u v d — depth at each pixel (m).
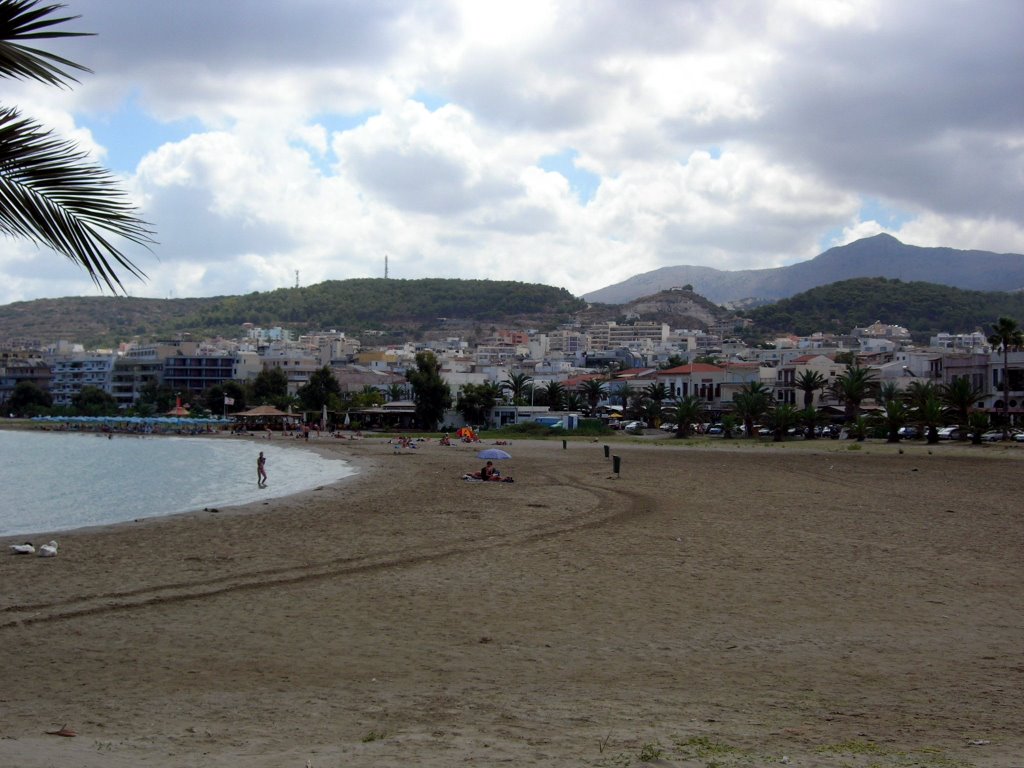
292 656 15.81
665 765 9.41
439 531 32.22
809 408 114.44
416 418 147.50
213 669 14.96
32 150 10.05
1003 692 13.23
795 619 18.61
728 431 119.19
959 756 9.91
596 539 30.11
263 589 21.91
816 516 36.53
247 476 65.81
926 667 14.81
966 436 99.44
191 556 26.94
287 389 183.00
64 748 10.41
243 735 11.14
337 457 84.75
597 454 83.69
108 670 14.92
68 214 10.24
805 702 12.68
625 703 12.65
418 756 9.98
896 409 101.00
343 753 10.16
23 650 16.28
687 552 27.36
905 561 25.70
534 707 12.44
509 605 20.02
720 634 17.33
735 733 11.01
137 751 10.33
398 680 14.16
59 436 140.38
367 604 20.17
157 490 55.03
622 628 17.86
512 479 53.94
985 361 110.25
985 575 23.53
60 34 9.70
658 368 194.25
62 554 27.48
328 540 30.11
